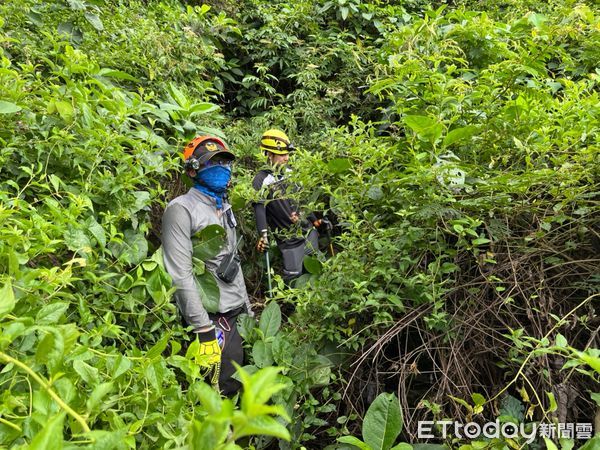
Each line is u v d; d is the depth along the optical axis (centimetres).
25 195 196
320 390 224
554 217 188
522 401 184
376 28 514
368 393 212
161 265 207
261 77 486
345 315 222
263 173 319
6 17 269
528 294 192
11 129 193
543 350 150
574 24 261
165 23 390
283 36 489
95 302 178
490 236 198
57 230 166
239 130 402
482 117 229
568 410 181
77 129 201
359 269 215
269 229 318
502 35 311
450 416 187
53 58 269
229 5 507
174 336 209
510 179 192
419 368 210
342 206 230
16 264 129
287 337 227
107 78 275
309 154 255
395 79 236
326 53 486
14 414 104
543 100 241
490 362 194
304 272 313
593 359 93
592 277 190
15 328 98
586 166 191
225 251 240
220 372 235
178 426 137
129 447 112
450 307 203
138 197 216
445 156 206
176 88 311
